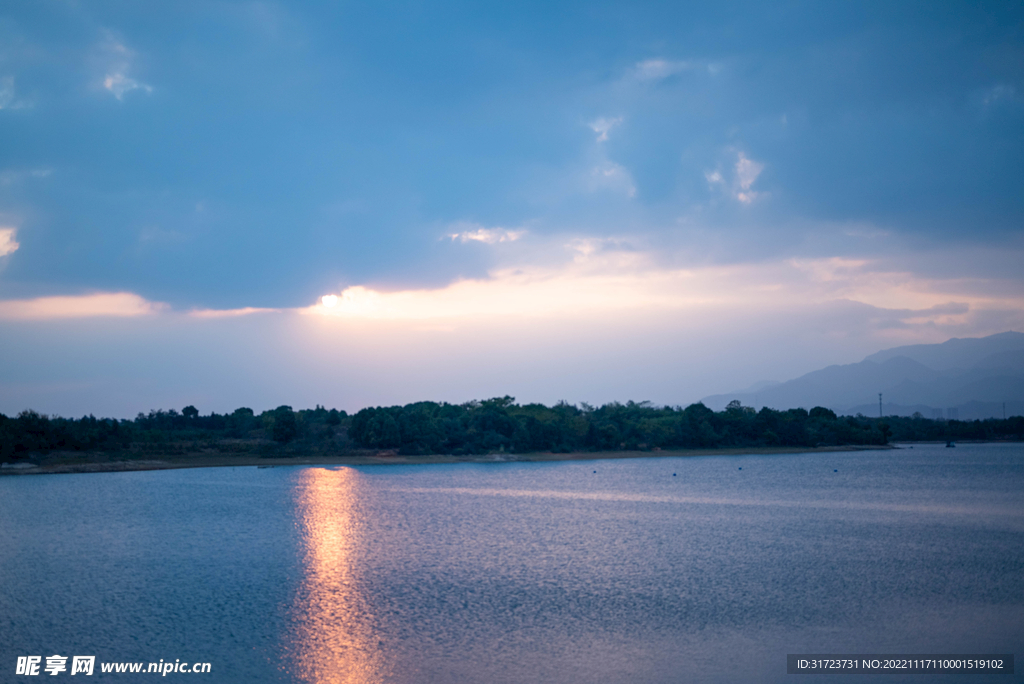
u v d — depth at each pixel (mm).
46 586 50688
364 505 103688
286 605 45344
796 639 38344
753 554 63188
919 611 43656
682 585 50812
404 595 47969
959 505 104062
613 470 188250
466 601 46375
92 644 37844
